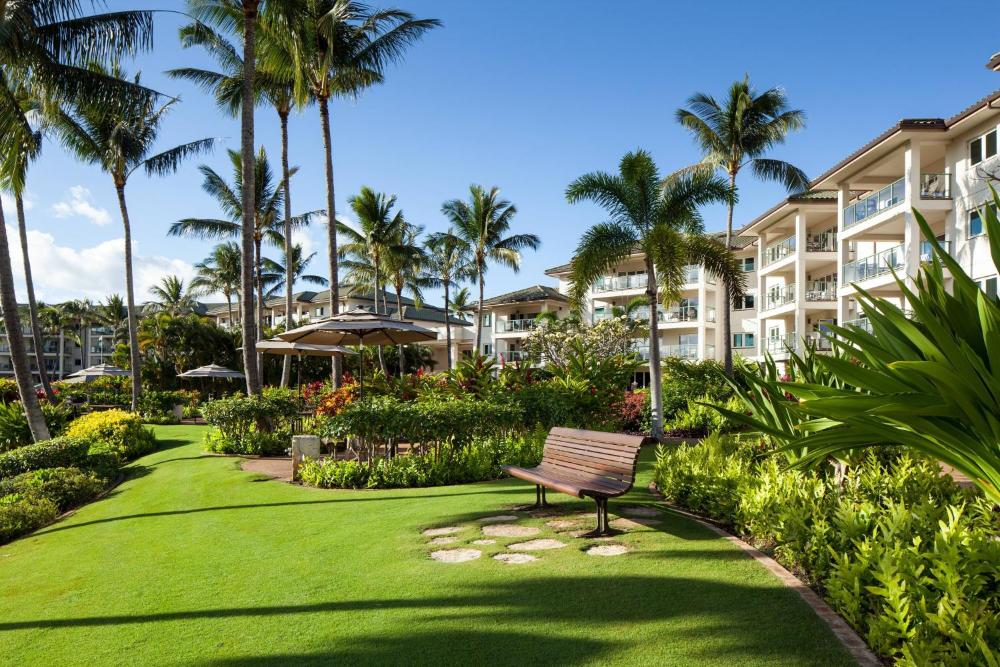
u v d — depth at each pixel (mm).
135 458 16984
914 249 21953
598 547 5344
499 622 3811
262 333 39281
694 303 43594
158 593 4855
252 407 14641
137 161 27219
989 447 2973
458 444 9656
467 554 5312
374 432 9375
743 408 16047
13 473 11625
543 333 34094
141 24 14625
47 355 92062
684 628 3562
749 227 37156
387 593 4441
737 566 4621
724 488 6070
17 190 14711
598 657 3281
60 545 7277
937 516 3902
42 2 13477
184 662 3594
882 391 3248
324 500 8250
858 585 3398
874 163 24906
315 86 21500
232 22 19453
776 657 3162
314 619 4055
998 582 3066
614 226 17594
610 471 6219
